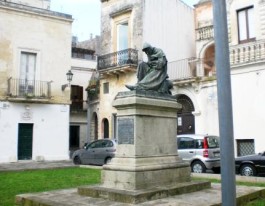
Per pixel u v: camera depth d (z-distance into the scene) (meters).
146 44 9.00
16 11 23.38
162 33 25.41
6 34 23.02
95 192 7.75
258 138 18.53
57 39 25.16
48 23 24.80
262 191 8.72
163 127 8.55
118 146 8.21
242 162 14.58
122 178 7.70
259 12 19.25
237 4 20.22
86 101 34.19
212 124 20.66
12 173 15.13
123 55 24.47
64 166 18.50
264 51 18.52
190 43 27.59
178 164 8.57
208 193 8.09
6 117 22.67
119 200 7.19
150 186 7.76
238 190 8.56
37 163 21.58
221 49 4.05
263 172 13.95
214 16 4.14
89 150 19.69
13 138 22.81
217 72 4.07
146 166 7.79
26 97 23.08
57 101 24.83
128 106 8.02
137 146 7.83
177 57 26.30
